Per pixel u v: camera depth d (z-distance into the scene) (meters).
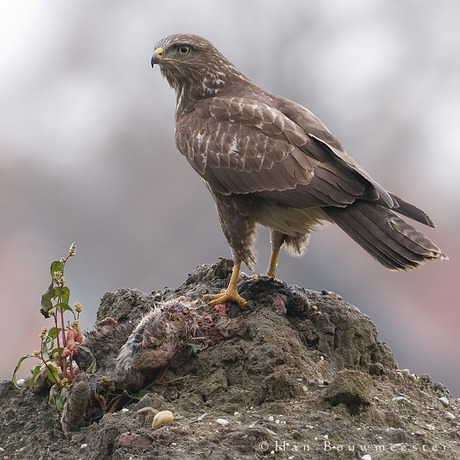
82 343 11.54
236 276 12.38
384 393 11.35
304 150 12.55
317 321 12.06
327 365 11.67
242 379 11.04
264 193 12.55
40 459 10.48
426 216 12.41
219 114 13.16
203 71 13.84
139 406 10.57
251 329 11.48
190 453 9.55
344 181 12.30
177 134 13.52
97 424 10.54
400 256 11.95
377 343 12.22
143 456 9.47
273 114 12.87
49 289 11.27
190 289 12.89
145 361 10.85
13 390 11.93
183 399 10.79
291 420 10.24
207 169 13.00
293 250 13.45
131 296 12.68
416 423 10.73
